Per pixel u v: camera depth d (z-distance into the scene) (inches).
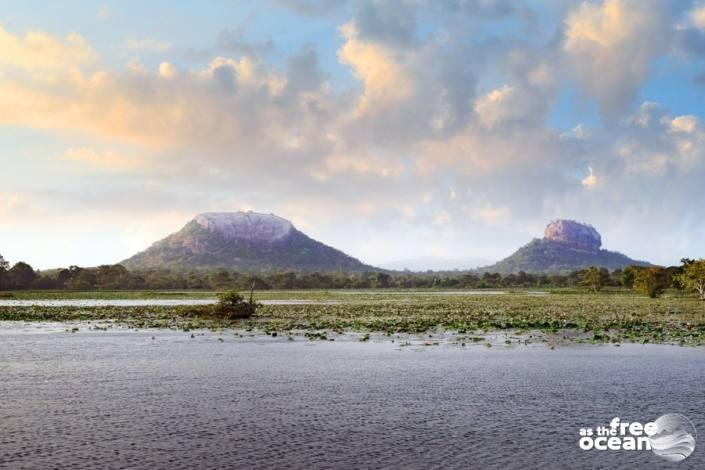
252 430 779.4
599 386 1050.7
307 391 1020.5
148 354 1476.4
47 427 792.9
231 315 2608.3
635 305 3688.5
